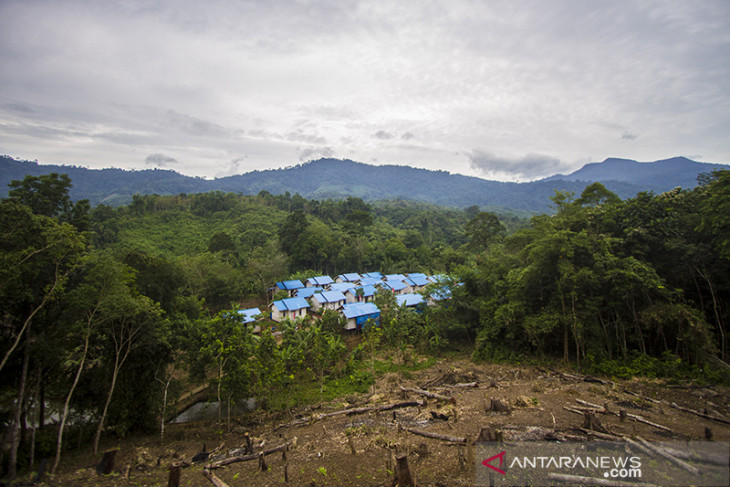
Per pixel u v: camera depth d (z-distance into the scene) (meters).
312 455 12.98
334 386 25.94
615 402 16.97
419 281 59.34
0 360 14.16
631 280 21.36
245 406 24.31
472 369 26.62
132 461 14.87
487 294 32.72
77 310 14.62
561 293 24.20
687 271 22.67
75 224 19.00
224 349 19.55
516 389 20.28
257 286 57.19
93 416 18.58
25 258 12.76
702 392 17.77
